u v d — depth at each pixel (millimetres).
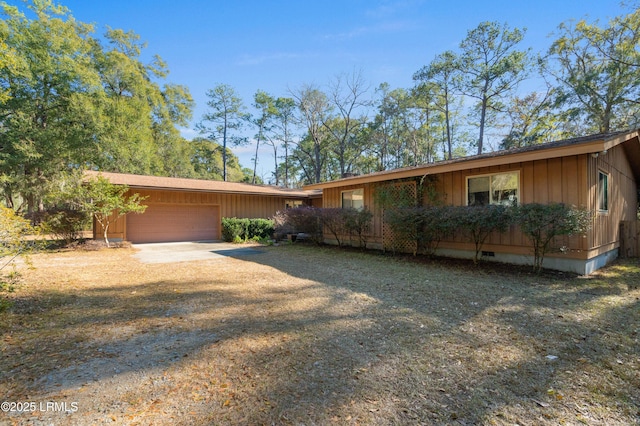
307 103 29609
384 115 29578
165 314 4055
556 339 3195
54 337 3289
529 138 22688
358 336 3301
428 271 6742
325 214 10898
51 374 2523
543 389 2293
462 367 2625
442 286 5418
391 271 6820
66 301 4602
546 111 22000
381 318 3857
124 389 2314
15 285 5129
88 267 7523
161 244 13062
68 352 2936
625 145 8570
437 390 2283
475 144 29234
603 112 19328
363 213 9773
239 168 43219
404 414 2008
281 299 4734
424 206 8258
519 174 7082
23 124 18078
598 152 5777
